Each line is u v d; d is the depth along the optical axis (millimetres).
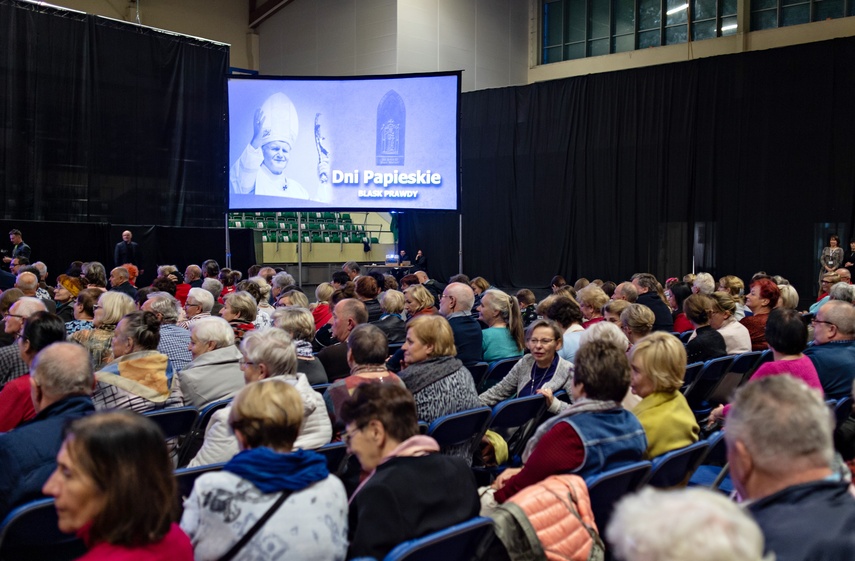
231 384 3641
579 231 17172
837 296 6078
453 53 20141
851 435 2572
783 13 18000
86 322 5031
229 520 1832
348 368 4520
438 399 3338
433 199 12398
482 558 2080
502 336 5172
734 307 5262
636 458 2529
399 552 1849
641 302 6578
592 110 16812
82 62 13484
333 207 12562
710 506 942
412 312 5535
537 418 3791
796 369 3492
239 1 21531
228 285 8938
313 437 2977
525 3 21906
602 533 2475
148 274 14281
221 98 15453
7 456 2254
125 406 3254
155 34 14430
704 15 19156
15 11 12664
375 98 12391
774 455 1488
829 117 13953
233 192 12352
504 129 18016
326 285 6945
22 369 3793
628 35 20391
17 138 12734
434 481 2117
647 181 16125
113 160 13938
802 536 1399
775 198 14602
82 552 2295
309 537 1856
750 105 14773
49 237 12914
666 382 2881
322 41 20453
